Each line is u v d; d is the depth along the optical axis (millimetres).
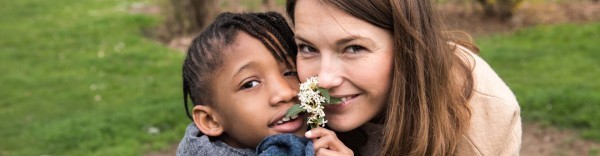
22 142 5449
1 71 7578
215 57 1712
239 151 1733
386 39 1644
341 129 1693
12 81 7133
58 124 5691
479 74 1848
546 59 7121
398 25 1627
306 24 1621
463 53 1930
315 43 1624
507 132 1771
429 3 1749
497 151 1771
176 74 7258
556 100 5641
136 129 5566
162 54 8102
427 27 1720
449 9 9648
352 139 1953
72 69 7594
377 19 1605
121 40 8906
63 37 9211
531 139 5109
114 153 5062
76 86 6930
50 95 6656
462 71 1827
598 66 6781
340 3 1570
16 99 6570
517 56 7230
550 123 5324
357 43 1602
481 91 1800
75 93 6664
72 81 7105
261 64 1682
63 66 7734
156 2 11547
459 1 9930
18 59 8117
